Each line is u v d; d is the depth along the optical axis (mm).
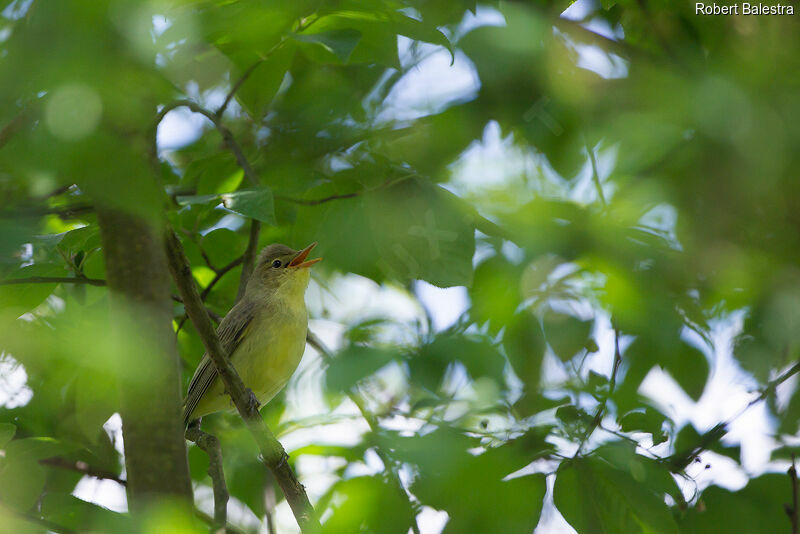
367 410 8992
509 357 10633
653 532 7688
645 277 10789
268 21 7883
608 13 12641
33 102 3926
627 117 11648
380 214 9805
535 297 10906
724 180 11945
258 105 9219
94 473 9641
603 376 9406
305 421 9695
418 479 7855
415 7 10172
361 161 10961
